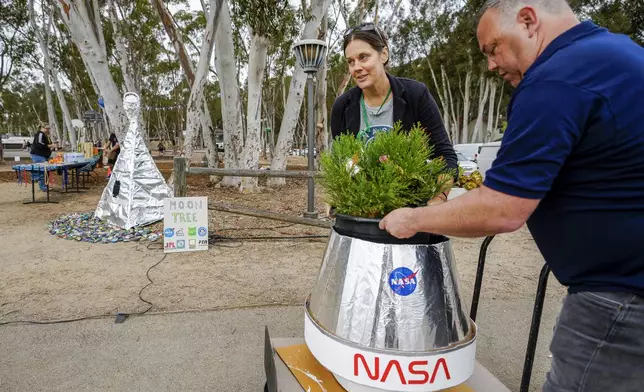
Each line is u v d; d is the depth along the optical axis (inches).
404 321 51.5
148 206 259.4
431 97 78.9
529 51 46.1
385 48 76.7
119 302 138.9
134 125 265.9
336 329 54.2
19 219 283.4
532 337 64.5
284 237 240.2
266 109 1411.2
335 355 53.8
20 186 466.9
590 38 42.8
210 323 123.0
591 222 41.7
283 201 392.5
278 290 153.3
